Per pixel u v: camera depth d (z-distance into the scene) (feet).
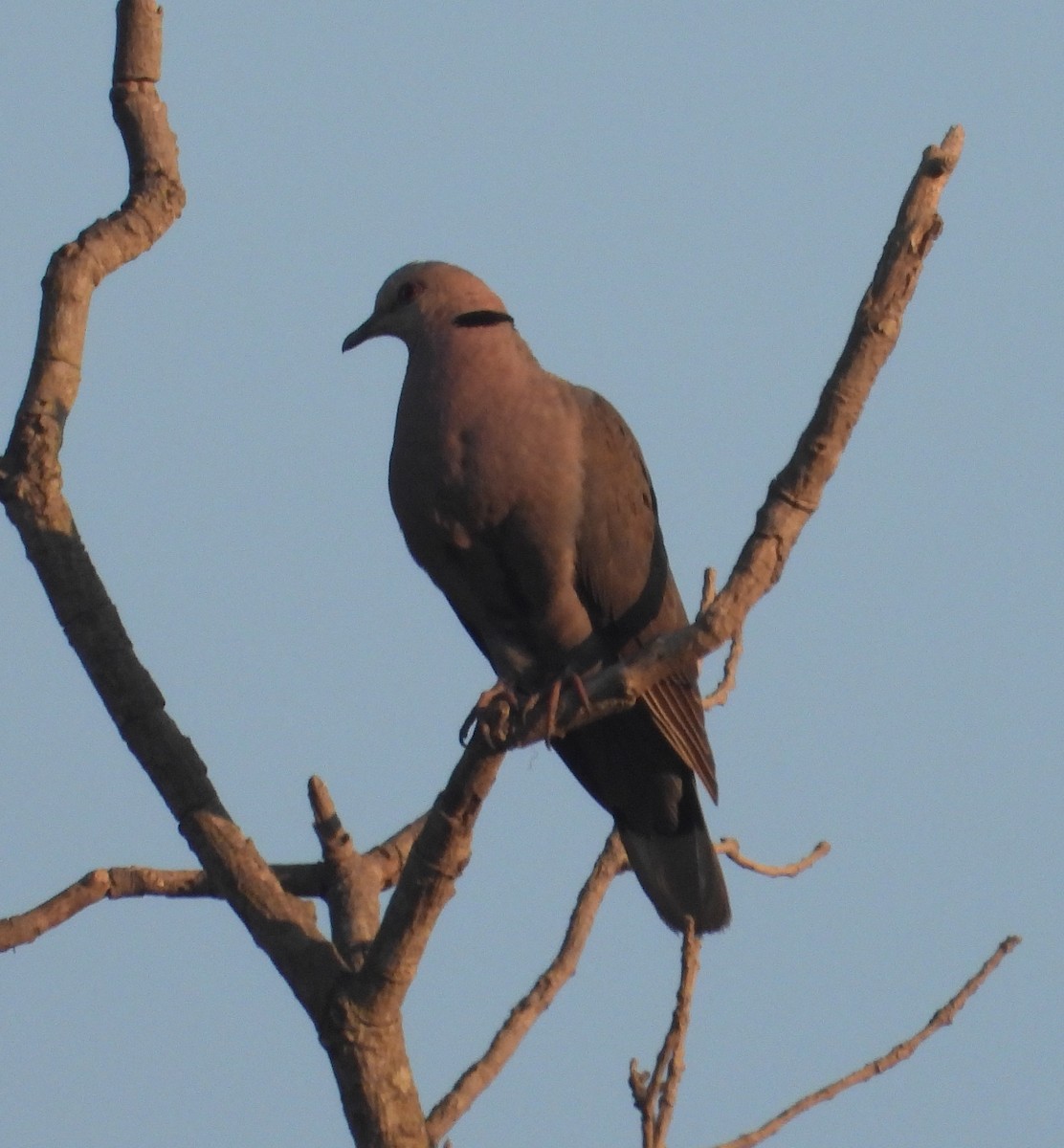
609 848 29.19
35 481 25.16
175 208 27.99
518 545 32.24
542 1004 26.43
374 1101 23.82
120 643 24.99
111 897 26.91
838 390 22.56
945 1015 26.58
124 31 28.19
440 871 23.53
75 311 26.32
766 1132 24.91
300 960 24.40
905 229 22.33
